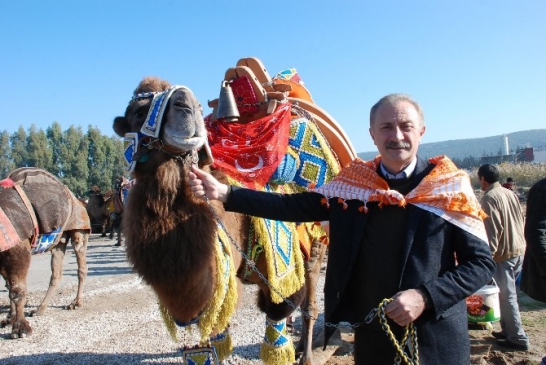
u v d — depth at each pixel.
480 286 2.29
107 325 6.82
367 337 2.59
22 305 6.40
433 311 2.26
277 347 4.22
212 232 3.18
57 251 7.93
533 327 6.24
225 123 4.26
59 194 7.27
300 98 5.56
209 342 3.58
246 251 3.83
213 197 2.87
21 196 6.61
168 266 3.01
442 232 2.38
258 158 3.98
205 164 3.47
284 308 4.14
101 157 59.62
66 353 5.62
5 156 63.75
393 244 2.45
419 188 2.46
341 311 2.63
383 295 2.45
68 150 58.81
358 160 2.80
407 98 2.53
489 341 5.70
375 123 2.55
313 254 4.83
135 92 3.57
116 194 17.11
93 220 22.62
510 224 5.43
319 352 5.15
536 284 3.76
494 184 5.72
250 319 6.80
